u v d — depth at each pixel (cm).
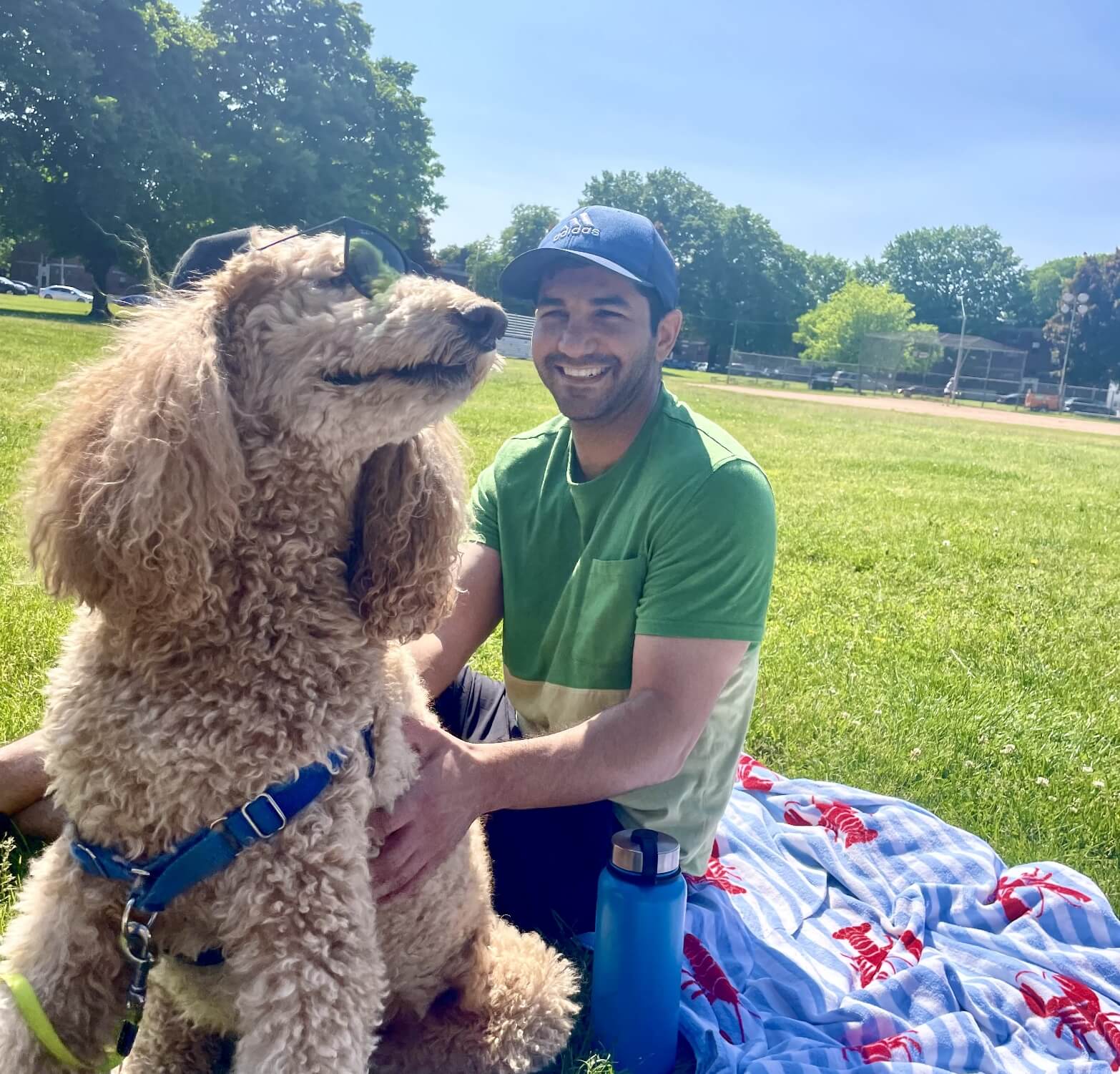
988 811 172
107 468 77
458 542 97
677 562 109
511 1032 100
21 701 165
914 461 784
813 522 441
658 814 119
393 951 95
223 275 88
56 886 80
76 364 89
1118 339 3095
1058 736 207
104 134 1467
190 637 78
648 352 117
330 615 83
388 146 1952
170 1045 97
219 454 79
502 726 136
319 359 83
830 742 194
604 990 104
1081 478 767
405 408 85
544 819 124
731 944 125
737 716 121
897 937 132
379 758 89
